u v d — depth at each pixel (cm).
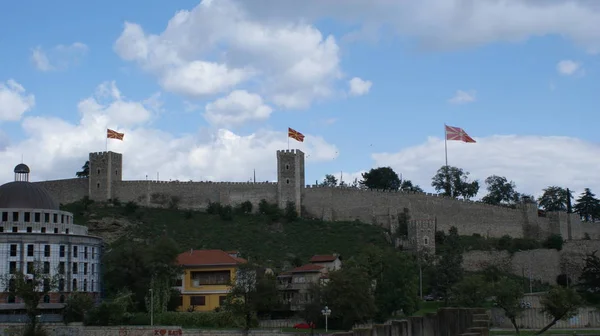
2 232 14988
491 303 15250
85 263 15712
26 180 17250
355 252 19600
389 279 14125
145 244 17712
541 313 12900
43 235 15150
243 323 12900
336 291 12712
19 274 13000
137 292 14875
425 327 4912
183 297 14950
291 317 14188
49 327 12569
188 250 19088
